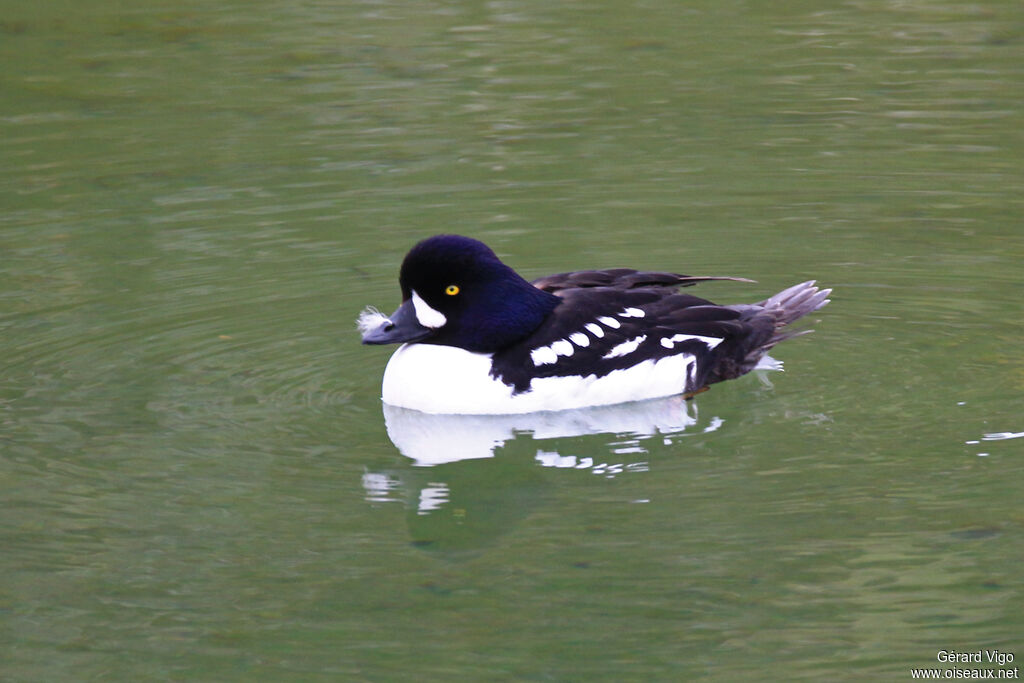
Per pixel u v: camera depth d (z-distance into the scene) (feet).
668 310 39.81
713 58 70.18
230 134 61.46
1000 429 35.35
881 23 74.84
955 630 26.89
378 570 29.91
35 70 69.51
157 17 78.43
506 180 56.29
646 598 28.43
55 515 32.22
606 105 64.28
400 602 28.68
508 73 68.80
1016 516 30.81
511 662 26.48
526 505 32.78
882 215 51.60
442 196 54.75
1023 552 29.37
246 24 77.46
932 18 75.31
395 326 38.70
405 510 32.83
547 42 73.41
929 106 62.39
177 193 55.36
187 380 40.19
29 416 37.58
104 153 59.31
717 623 27.50
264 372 40.88
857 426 36.09
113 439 36.24
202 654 26.96
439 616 28.17
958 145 57.93
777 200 53.47
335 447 36.22
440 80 67.92
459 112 63.87
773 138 59.67
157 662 26.73
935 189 53.78
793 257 48.37
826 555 29.60
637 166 57.26
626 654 26.66
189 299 45.91
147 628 27.84
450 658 26.68
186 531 31.55
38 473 34.22
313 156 59.16
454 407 38.29
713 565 29.48
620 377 38.50
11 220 52.47
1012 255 47.70
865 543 29.99
